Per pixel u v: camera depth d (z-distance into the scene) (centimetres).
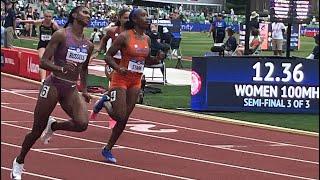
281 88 2120
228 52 3316
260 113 2114
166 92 2525
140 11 1223
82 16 1029
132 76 1241
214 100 2098
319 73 2133
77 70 1045
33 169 1205
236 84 2105
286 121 1967
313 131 1788
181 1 4556
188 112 2048
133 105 1256
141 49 1230
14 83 2678
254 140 1639
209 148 1503
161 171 1236
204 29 9706
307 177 1234
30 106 2078
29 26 6228
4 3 4072
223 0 6278
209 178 1194
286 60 2119
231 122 1900
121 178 1163
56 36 1019
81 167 1240
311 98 2131
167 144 1527
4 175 1141
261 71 2112
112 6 9238
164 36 3806
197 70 2094
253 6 5766
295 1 2295
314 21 8638
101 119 1834
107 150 1291
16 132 1603
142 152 1417
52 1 8550
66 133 1589
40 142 1459
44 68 1014
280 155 1452
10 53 2994
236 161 1366
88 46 1050
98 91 2442
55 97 1035
